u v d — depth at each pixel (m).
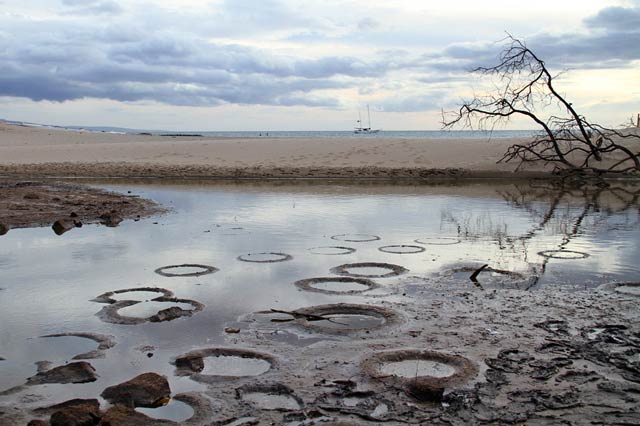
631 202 15.19
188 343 5.11
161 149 31.19
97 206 13.80
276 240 9.79
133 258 8.38
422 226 11.28
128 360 4.75
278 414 3.88
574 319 5.71
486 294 6.57
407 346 5.02
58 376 4.41
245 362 4.72
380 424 3.74
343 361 4.71
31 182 20.73
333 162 26.12
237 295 6.53
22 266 7.91
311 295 6.54
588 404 3.99
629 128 27.44
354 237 10.07
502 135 108.00
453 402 4.02
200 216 12.59
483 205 14.56
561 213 13.15
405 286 6.90
